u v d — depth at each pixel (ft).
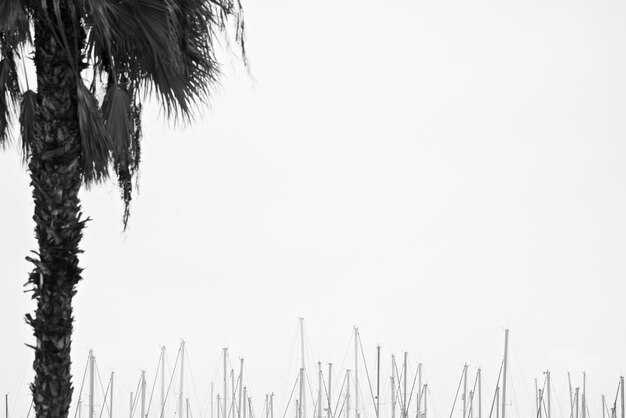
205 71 43.21
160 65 41.50
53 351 39.93
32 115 41.75
